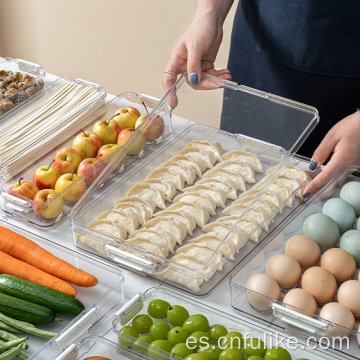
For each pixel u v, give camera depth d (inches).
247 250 56.0
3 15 130.5
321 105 75.7
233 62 81.5
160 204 61.1
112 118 70.4
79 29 123.5
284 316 49.6
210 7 71.8
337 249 53.8
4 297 50.2
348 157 61.3
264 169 64.6
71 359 46.5
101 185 62.6
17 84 76.7
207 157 65.7
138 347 46.8
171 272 53.2
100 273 54.0
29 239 56.5
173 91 68.0
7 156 65.4
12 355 47.2
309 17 69.6
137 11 115.2
